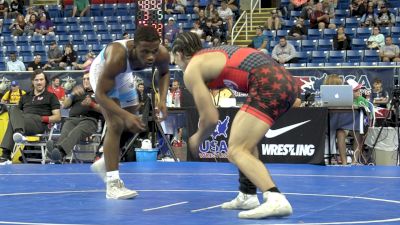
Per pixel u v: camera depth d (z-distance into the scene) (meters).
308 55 19.66
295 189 7.61
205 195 7.02
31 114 12.28
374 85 13.33
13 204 6.32
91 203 6.36
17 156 12.37
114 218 5.36
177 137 12.95
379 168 10.59
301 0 23.08
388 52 18.72
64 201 6.54
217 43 19.81
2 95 14.89
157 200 6.59
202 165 11.08
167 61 6.71
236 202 5.89
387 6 22.09
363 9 21.80
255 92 5.37
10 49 22.89
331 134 11.71
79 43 23.14
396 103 12.10
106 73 6.31
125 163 11.55
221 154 11.78
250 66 5.40
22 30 23.95
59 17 25.58
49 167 10.92
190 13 24.41
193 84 5.30
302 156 11.37
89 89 11.97
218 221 5.18
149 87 13.48
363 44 20.08
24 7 26.92
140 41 6.22
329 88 11.45
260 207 5.27
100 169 7.04
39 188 7.80
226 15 23.34
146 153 12.12
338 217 5.40
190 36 5.66
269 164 11.29
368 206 6.12
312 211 5.77
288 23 22.33
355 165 11.27
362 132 11.51
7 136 12.27
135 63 6.46
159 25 13.48
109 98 6.32
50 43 23.14
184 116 12.51
